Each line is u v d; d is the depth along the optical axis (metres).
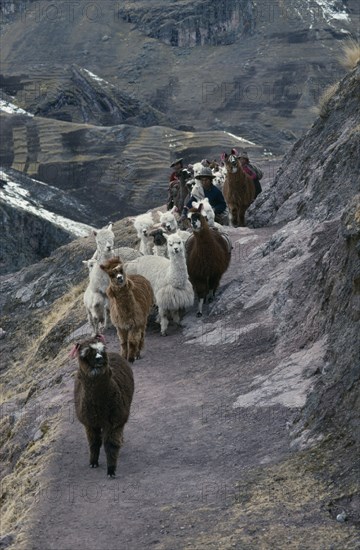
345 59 22.16
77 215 116.38
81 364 8.88
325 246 14.11
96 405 9.03
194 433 10.22
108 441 9.22
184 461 9.49
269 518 7.55
